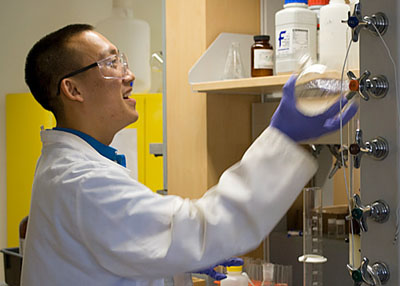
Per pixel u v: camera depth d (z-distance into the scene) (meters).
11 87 3.74
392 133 0.80
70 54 1.39
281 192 0.94
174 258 1.01
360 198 0.85
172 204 1.12
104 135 1.44
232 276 1.79
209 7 1.99
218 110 2.05
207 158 2.02
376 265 0.81
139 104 2.92
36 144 3.51
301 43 1.70
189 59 2.05
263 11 2.12
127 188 1.15
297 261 2.01
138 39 3.04
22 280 1.33
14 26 3.76
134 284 1.26
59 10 3.83
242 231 0.96
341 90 0.84
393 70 0.79
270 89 1.87
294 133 0.94
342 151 0.87
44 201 1.25
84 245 1.22
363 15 0.82
